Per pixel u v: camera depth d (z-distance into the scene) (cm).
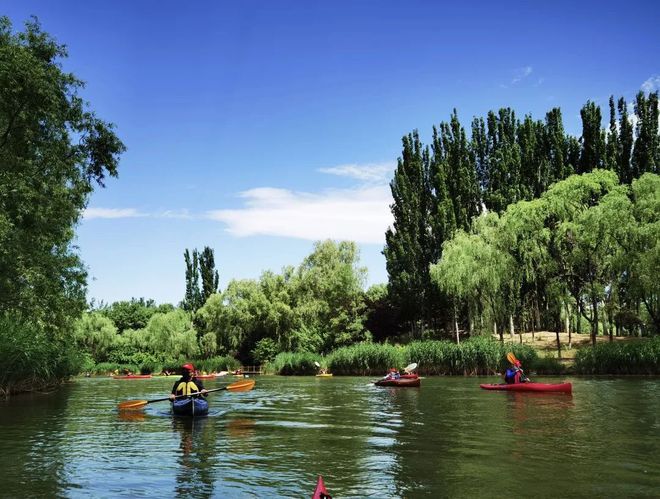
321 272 6000
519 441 1059
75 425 1362
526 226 4078
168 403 1988
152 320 6719
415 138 6053
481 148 6153
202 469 836
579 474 780
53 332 2472
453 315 5466
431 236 5603
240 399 2123
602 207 3678
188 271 7956
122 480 769
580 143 5462
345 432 1205
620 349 3212
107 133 2348
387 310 6019
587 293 3956
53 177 2170
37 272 2034
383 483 738
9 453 979
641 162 5050
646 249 3581
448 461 877
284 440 1102
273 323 5891
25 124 2041
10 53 1898
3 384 2289
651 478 755
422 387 2611
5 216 1798
